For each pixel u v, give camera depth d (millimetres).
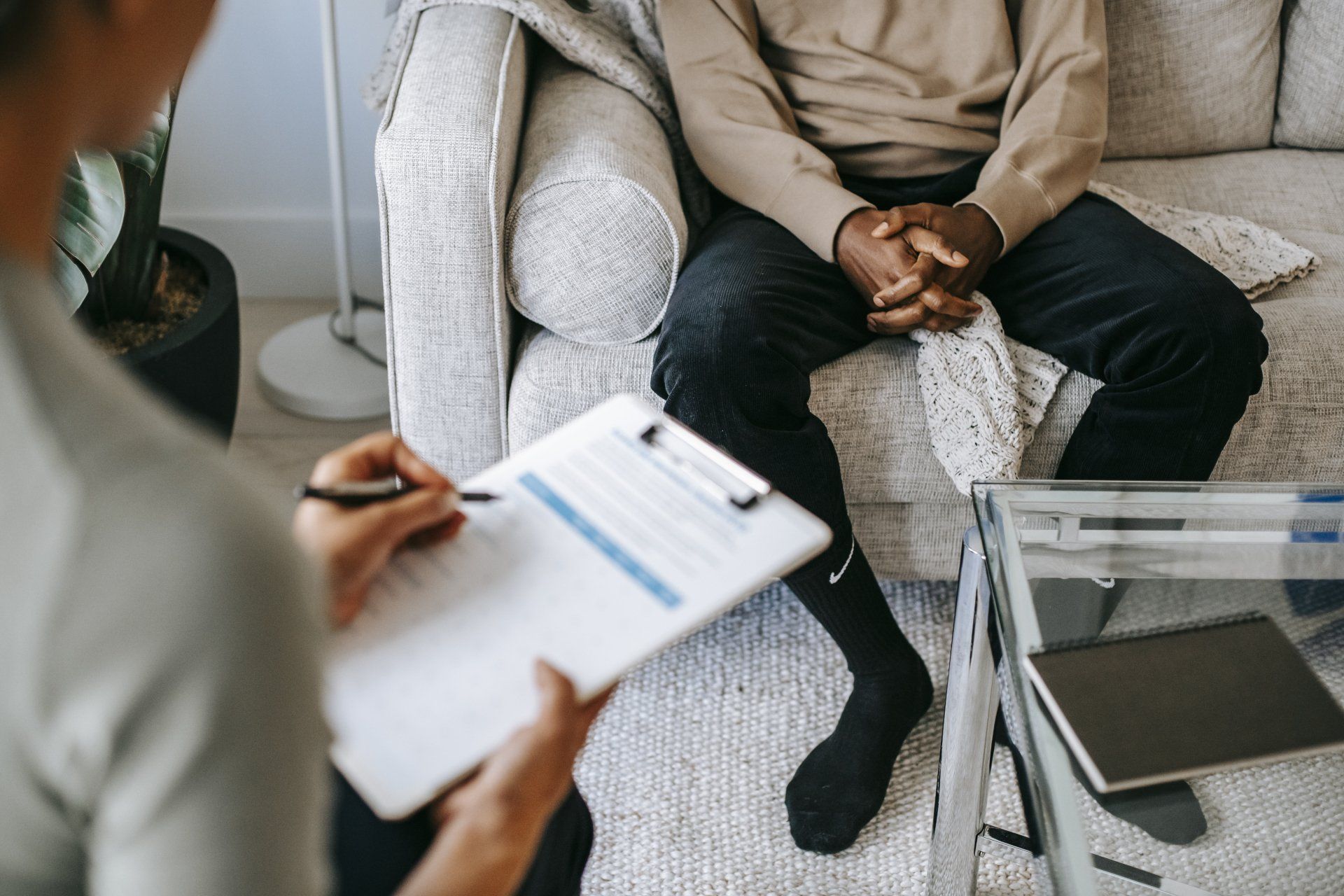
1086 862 703
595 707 552
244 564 292
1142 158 1684
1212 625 826
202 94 1860
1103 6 1537
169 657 284
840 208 1233
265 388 1814
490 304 1206
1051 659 786
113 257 1432
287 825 314
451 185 1140
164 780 293
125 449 286
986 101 1422
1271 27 1622
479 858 455
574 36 1351
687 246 1322
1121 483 931
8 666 286
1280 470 1248
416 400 1277
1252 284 1343
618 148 1212
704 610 542
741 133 1322
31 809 312
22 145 296
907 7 1406
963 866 1024
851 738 1210
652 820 1199
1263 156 1671
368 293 2051
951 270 1211
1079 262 1251
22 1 278
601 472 616
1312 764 783
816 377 1208
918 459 1216
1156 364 1160
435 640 530
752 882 1144
